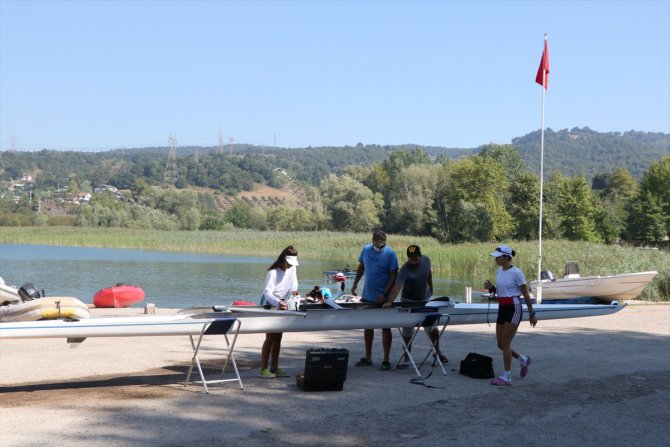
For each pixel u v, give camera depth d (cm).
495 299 1083
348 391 847
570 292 2134
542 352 1147
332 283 3180
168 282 3250
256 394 827
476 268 3772
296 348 1183
